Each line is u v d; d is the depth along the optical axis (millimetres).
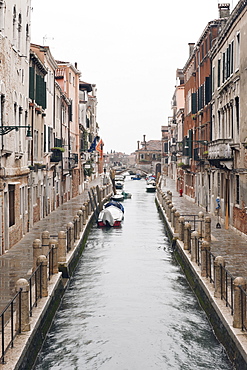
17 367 8375
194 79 38344
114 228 31016
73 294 15414
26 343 9203
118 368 10375
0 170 16203
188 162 40531
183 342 11617
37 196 26406
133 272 18438
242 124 20438
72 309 13945
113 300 14820
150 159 135375
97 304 14414
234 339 9617
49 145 29719
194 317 13258
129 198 59375
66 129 40906
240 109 20812
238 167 21391
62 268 15820
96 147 60375
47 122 29766
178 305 14312
